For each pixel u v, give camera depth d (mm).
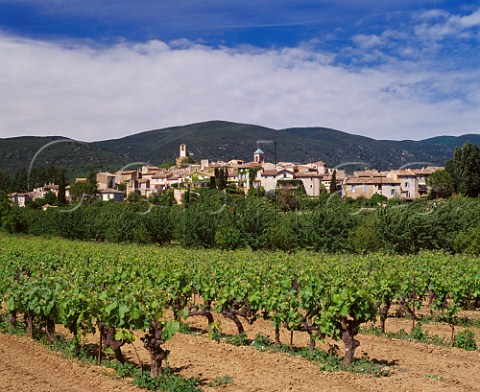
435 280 17656
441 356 13375
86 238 55625
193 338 15102
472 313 19766
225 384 10836
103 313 11773
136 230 48844
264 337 14844
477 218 36844
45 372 11633
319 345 14336
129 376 11422
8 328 15828
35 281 15023
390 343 14805
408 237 36125
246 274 17766
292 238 40469
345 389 10531
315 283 13969
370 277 16438
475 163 81312
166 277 17891
